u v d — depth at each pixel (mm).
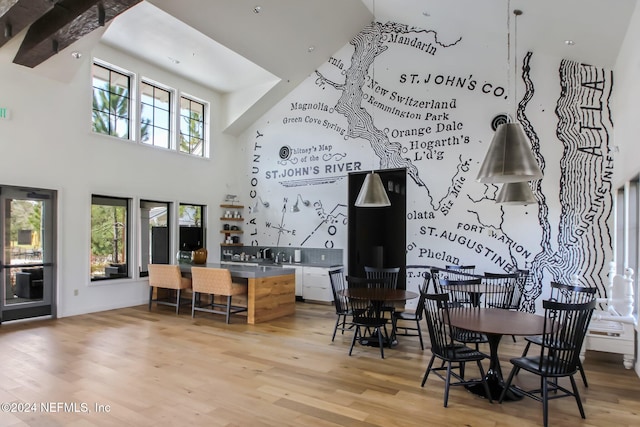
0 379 3648
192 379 3686
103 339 4996
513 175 3123
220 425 2834
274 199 8828
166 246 7938
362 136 7652
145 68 7441
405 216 7309
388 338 4871
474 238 6508
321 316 6492
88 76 6570
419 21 6918
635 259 4719
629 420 2951
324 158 8125
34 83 5887
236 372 3877
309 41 7371
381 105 7441
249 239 9195
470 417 2971
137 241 7316
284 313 6504
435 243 6840
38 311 5973
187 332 5395
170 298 7551
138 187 7324
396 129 7281
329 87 8086
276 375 3805
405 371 3934
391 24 7348
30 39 4895
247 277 5996
